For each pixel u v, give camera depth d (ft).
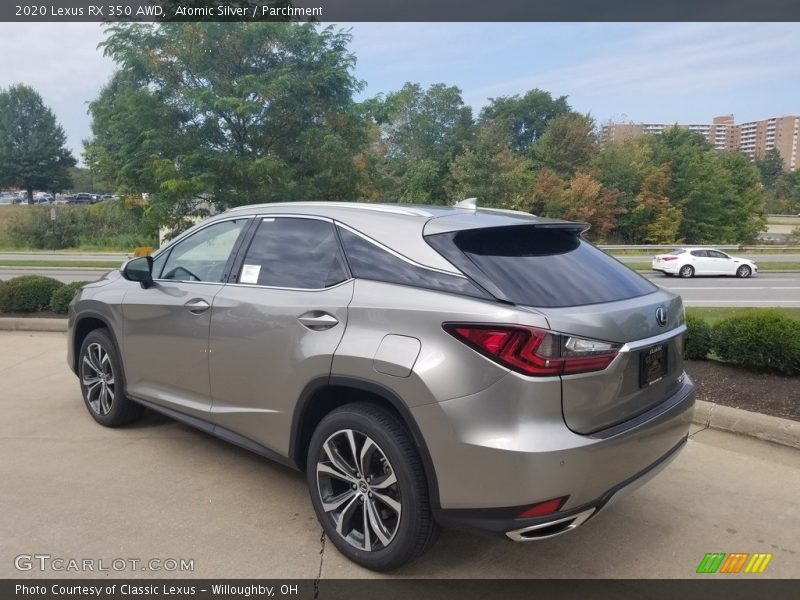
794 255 124.26
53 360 22.93
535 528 8.28
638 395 9.22
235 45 38.60
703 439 15.52
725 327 19.71
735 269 87.30
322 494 10.25
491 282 8.86
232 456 14.15
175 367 13.12
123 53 37.78
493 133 124.67
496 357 8.25
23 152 208.13
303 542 10.59
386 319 9.34
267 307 11.05
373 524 9.52
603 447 8.45
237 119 39.83
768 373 19.21
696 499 12.50
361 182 44.98
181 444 14.79
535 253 9.87
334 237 10.91
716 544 10.83
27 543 10.40
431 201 141.59
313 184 42.73
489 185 123.03
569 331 8.28
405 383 8.82
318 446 10.18
